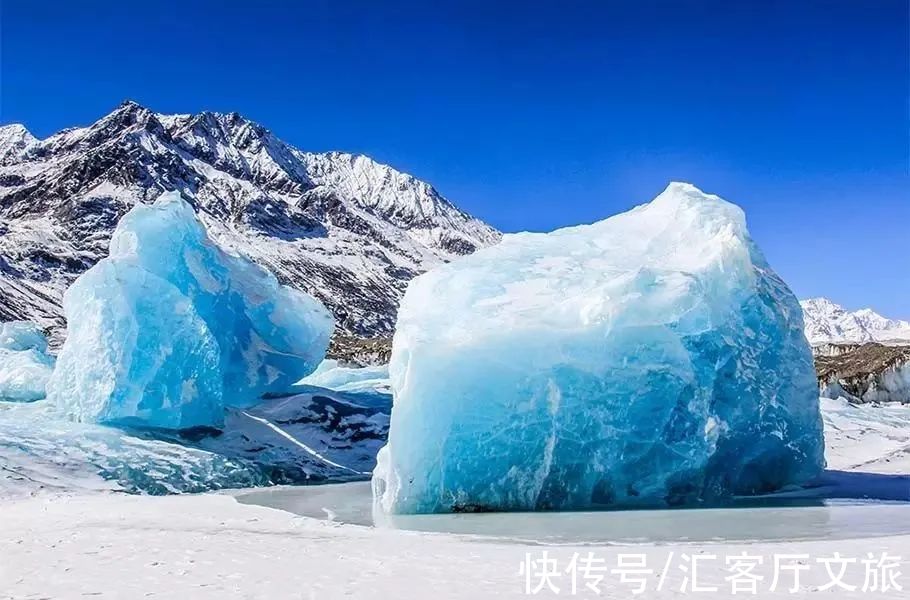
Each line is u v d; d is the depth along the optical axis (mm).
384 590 8258
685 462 16125
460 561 9812
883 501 15891
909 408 38688
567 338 15992
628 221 20297
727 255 17469
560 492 16016
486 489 15969
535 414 15914
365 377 37750
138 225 24234
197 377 22609
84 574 9469
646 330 16250
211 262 25969
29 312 97688
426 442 15852
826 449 25297
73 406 22812
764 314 17719
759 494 17125
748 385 16953
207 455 21297
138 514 15219
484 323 16406
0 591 8672
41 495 17562
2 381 29000
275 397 27250
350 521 14602
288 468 22000
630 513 14891
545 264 18406
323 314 29422
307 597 8055
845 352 65000
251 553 10664
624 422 16016
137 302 22281
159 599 8141
